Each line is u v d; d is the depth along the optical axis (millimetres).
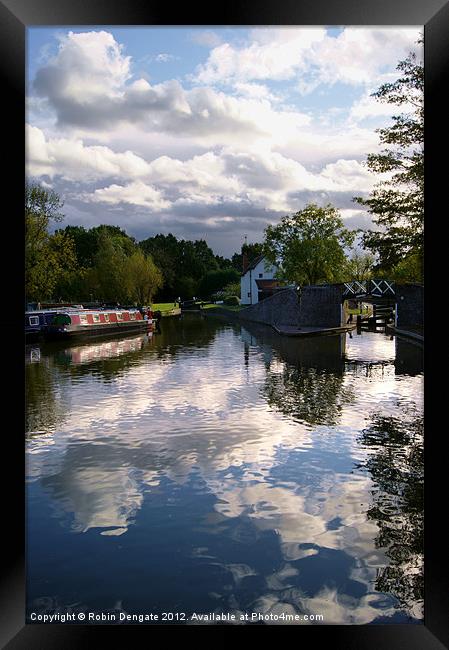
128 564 6559
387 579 6168
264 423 13625
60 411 15297
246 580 6148
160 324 57750
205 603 5633
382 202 29594
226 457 10828
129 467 10305
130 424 13727
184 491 8969
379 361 25516
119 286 64188
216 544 7039
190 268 102812
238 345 34500
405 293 44562
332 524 7617
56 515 8047
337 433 12578
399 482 9297
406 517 7852
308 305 49656
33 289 36031
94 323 40281
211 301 95250
